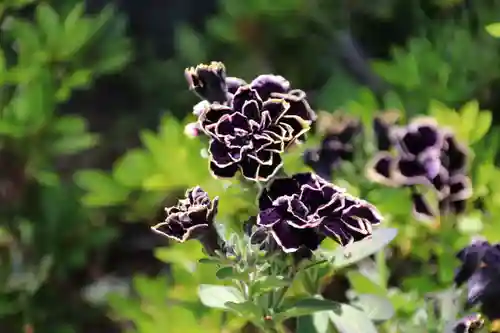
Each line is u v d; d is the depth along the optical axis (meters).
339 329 0.82
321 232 0.76
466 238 0.92
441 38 1.16
